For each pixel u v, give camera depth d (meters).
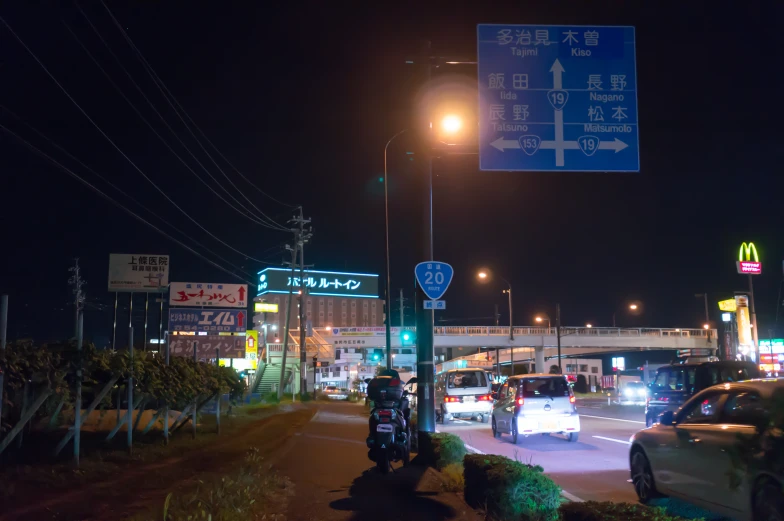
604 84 11.52
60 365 10.22
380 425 12.05
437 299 13.04
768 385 7.31
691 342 70.69
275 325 103.25
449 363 74.06
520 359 80.19
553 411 17.14
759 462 5.27
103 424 16.83
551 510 7.20
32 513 7.77
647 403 17.81
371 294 120.44
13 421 11.27
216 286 32.31
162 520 7.27
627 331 70.25
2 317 8.81
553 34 11.61
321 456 14.92
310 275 114.44
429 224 13.01
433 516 8.48
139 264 29.02
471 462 8.94
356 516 8.59
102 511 8.11
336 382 81.00
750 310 36.62
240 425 22.25
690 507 8.73
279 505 9.26
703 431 7.84
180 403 16.38
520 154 11.31
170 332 31.44
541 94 11.46
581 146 11.35
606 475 12.30
